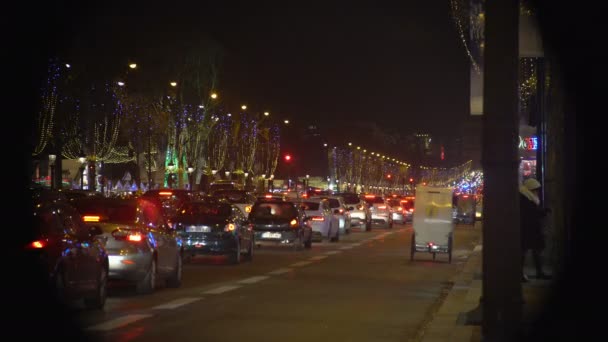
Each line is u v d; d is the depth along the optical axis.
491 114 10.55
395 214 72.50
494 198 10.62
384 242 45.34
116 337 14.39
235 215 30.98
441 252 32.09
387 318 17.44
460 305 19.00
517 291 10.70
